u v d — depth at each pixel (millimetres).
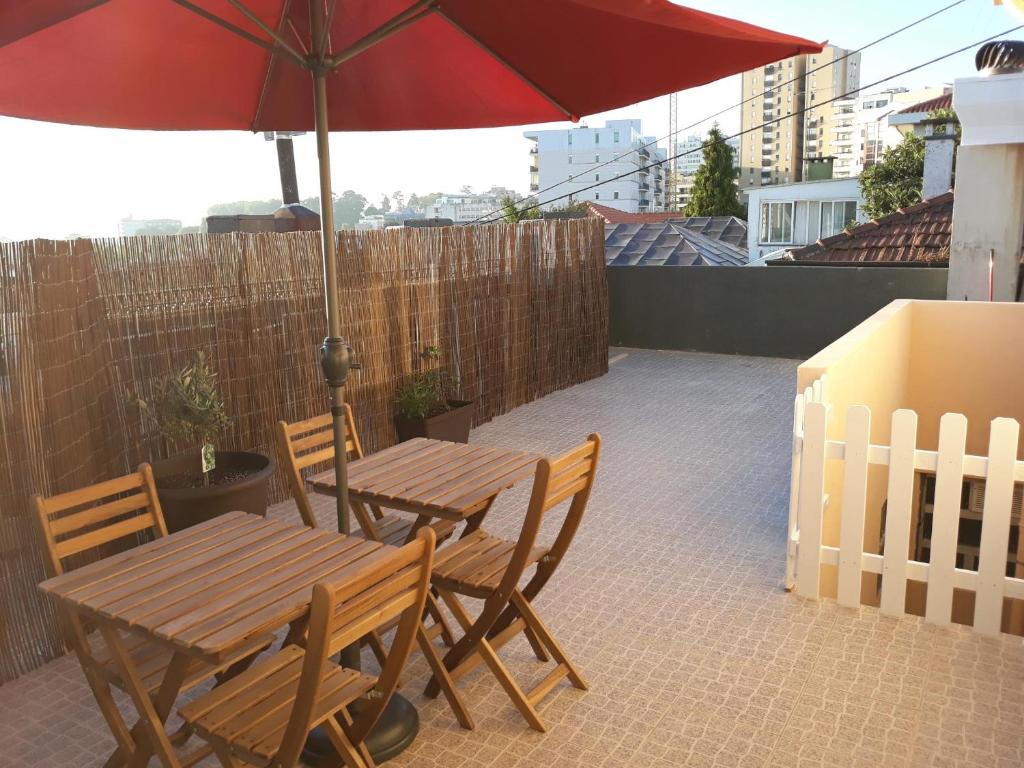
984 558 3887
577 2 2285
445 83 3975
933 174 19844
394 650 2611
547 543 5160
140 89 3643
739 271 11711
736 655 3779
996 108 9633
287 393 6039
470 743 3180
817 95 125750
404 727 3180
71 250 4273
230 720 2486
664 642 3906
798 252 14852
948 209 14523
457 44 3670
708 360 11539
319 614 2174
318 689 2250
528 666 3723
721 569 4727
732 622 4094
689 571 4703
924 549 8508
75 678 3787
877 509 6832
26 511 3836
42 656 3906
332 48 3826
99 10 3059
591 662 3740
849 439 4109
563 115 4000
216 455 5160
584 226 9945
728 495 6012
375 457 4008
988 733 3182
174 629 2340
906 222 14578
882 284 10914
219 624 2365
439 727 3285
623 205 103000
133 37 3299
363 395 6727
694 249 24406
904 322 7430
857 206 32531
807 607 4246
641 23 3014
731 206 55719
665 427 7992
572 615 4188
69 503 2955
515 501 5906
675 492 6094
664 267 12172
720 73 3256
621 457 7020
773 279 11516
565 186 104500
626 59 3336
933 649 3807
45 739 3320
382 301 6859
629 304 12492
